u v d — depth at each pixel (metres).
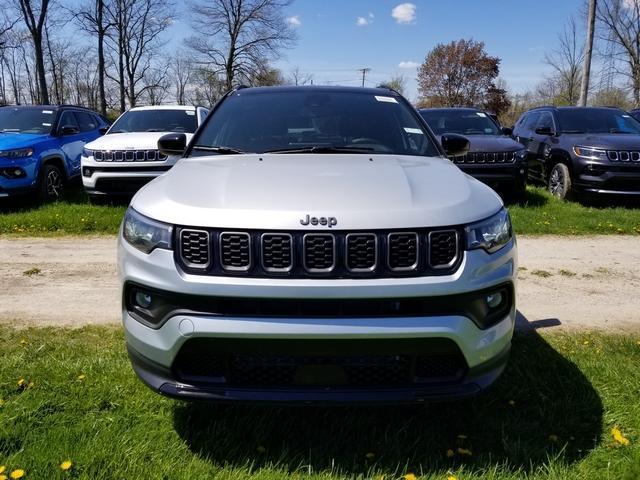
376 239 2.18
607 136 9.17
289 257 2.18
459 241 2.26
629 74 27.73
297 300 2.16
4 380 3.06
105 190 8.63
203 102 43.41
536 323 4.28
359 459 2.46
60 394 2.92
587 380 3.13
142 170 8.46
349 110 3.73
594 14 18.28
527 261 6.19
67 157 9.78
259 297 2.16
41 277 5.46
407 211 2.25
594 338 3.95
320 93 3.96
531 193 9.88
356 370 2.26
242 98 3.96
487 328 2.34
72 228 7.64
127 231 2.47
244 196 2.36
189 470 2.35
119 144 8.51
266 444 2.56
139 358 2.40
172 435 2.60
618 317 4.45
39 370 3.19
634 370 3.27
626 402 2.90
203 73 40.12
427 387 2.26
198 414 2.77
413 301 2.19
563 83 34.22
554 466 2.38
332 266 2.18
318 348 2.18
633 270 5.84
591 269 5.88
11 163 8.44
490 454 2.49
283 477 2.31
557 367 3.30
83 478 2.26
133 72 36.72
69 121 10.28
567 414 2.79
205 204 2.31
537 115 11.23
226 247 2.21
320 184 2.48
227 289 2.17
